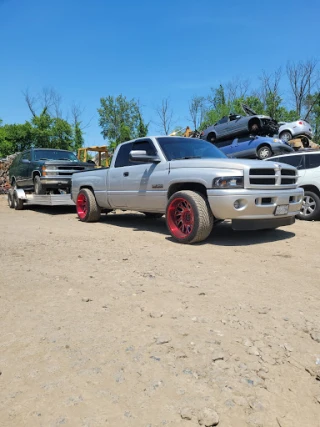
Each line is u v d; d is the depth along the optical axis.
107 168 7.93
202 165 5.78
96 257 4.91
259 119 15.98
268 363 2.29
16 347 2.46
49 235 6.65
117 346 2.46
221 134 17.52
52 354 2.37
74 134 44.44
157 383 2.06
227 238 6.32
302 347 2.50
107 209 8.70
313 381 2.16
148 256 4.98
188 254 5.11
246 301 3.30
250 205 5.34
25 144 40.69
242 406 1.91
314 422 1.85
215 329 2.72
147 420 1.80
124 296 3.39
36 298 3.35
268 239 6.23
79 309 3.09
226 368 2.22
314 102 42.91
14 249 5.40
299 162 8.95
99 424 1.77
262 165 5.55
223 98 46.88
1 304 3.21
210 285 3.74
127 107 64.62
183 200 5.81
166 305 3.17
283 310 3.12
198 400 1.93
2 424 1.77
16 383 2.08
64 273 4.13
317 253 5.21
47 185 11.27
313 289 3.68
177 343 2.50
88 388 2.03
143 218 9.27
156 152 6.64
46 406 1.89
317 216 8.60
